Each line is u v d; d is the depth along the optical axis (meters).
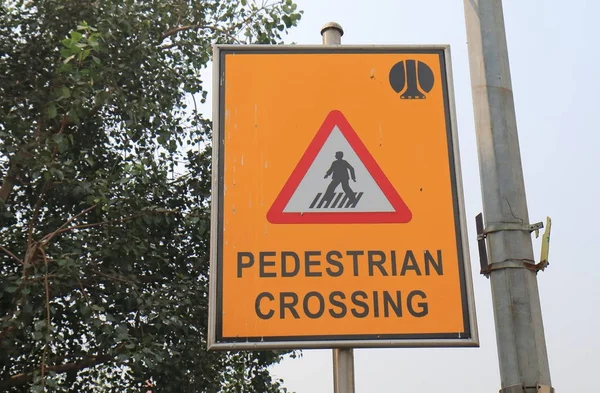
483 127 5.41
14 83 11.28
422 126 6.03
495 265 5.01
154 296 10.71
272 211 5.75
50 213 11.55
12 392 11.21
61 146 9.96
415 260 5.65
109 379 12.09
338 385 5.41
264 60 6.19
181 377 11.58
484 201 5.23
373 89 6.13
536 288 4.96
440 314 5.51
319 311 5.48
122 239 10.62
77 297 9.91
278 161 5.90
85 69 10.30
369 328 5.45
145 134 12.63
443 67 6.21
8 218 11.11
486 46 5.60
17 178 11.39
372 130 6.00
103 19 11.23
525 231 5.08
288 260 5.62
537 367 4.71
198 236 11.55
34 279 9.49
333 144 5.96
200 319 11.58
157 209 10.90
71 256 10.27
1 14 11.66
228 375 13.01
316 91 6.11
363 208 5.77
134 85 12.08
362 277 5.58
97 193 10.62
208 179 12.59
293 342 5.39
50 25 11.59
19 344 10.59
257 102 6.06
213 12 13.20
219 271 5.56
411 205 5.80
